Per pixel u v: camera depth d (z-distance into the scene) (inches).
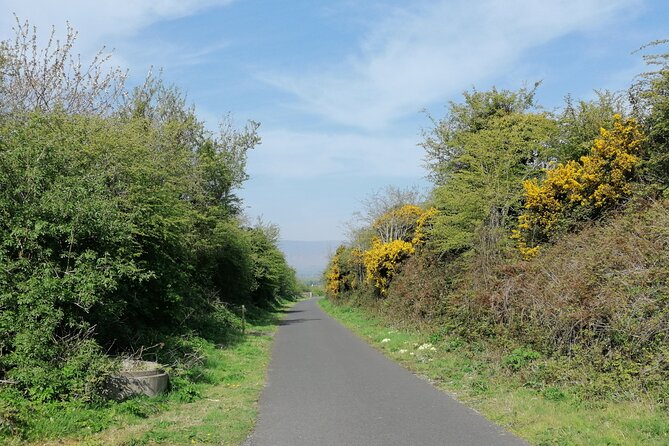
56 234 377.7
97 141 528.4
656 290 340.8
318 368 542.3
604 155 540.7
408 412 333.7
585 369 349.7
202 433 286.7
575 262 441.4
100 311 406.0
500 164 682.8
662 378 296.5
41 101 635.5
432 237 889.5
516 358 421.7
